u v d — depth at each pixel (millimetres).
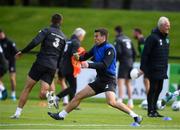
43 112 44781
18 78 70375
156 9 118625
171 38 87750
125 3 117062
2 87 56844
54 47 39281
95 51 36250
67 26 91750
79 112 46531
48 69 39094
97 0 121875
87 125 36500
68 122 37844
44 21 95938
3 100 57250
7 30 92688
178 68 58406
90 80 58344
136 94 59094
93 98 59844
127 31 90375
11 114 42438
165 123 39094
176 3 118438
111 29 91000
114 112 47156
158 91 43688
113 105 36594
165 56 43219
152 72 43094
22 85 68438
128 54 55281
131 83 57562
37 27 93875
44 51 39219
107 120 40188
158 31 43156
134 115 36594
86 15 96312
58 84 57312
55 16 39750
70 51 48750
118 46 55031
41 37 38656
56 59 39469
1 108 47688
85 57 36875
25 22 95562
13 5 116438
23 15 98375
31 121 37719
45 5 117250
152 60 43125
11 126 34719
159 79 43125
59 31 39719
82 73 58375
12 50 60156
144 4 119125
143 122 39156
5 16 98188
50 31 39312
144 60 42906
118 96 55969
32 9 101000
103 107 52844
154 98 43531
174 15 96312
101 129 34531
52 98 40094
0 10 100750
